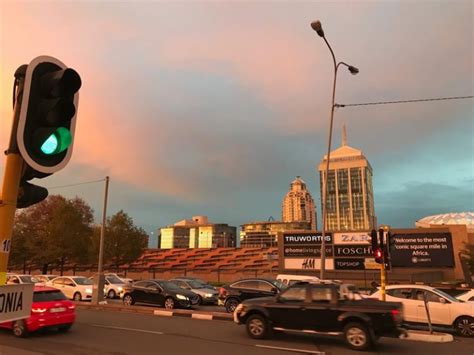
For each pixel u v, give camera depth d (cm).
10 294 259
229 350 1024
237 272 5019
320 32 1970
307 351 1023
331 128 2181
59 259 5122
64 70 277
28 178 291
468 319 1333
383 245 1469
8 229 268
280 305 1170
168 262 7844
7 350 1002
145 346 1070
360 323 1054
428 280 3559
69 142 290
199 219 18425
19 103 279
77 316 1700
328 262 3894
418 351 1041
